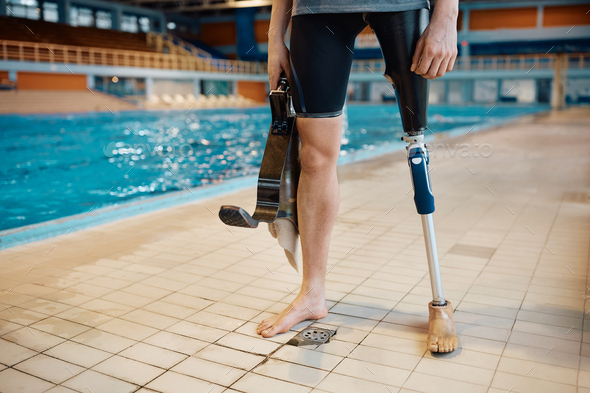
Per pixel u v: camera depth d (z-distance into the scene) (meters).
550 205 2.90
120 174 4.91
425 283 1.69
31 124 10.32
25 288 1.64
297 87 1.25
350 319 1.41
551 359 1.17
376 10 1.13
